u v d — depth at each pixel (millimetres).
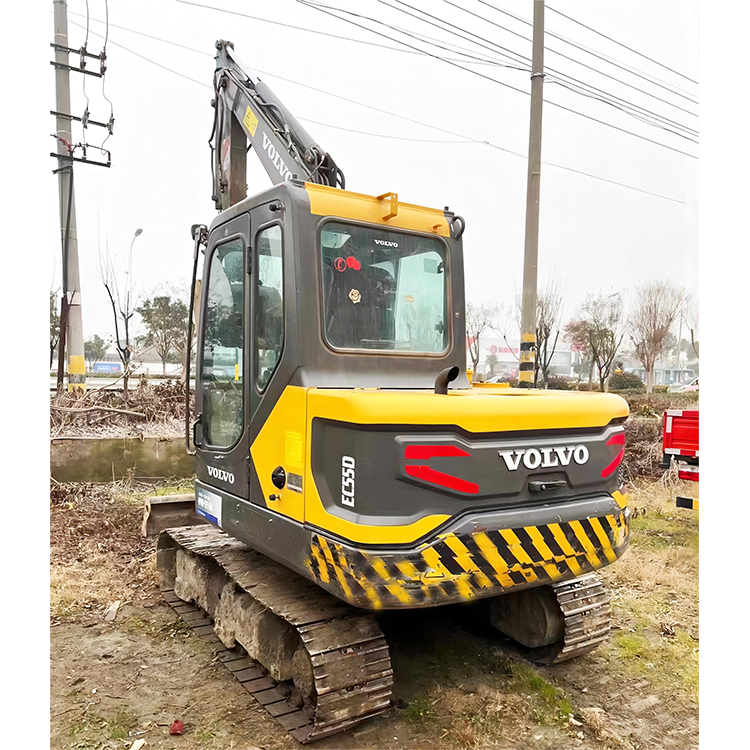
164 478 8914
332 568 2986
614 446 3633
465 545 2961
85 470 8578
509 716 3484
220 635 4289
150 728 3379
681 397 13445
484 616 4578
